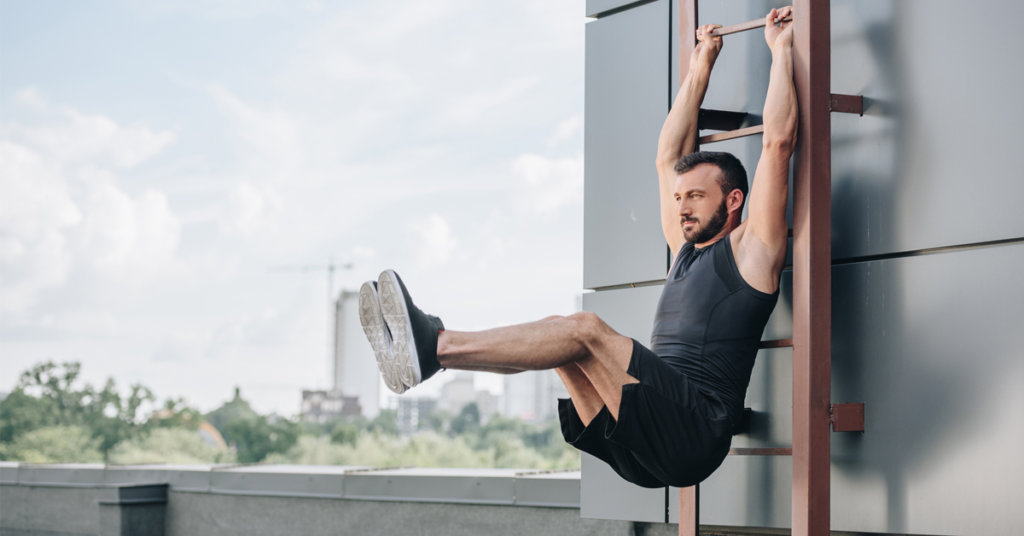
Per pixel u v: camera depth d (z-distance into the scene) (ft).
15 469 25.96
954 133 10.48
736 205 11.27
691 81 12.23
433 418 167.22
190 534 22.25
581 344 10.01
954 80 10.52
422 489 18.20
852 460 11.14
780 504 11.94
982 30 10.35
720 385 10.68
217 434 116.67
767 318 10.89
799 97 10.71
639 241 13.80
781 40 10.87
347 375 213.46
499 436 151.84
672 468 10.37
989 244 10.25
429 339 9.86
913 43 10.86
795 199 10.64
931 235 10.60
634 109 14.08
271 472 20.83
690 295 11.06
